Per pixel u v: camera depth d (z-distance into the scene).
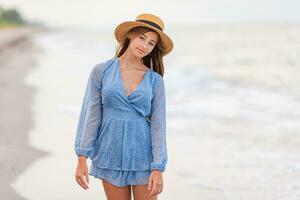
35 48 36.38
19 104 10.72
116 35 3.35
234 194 5.48
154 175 3.25
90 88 3.33
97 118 3.33
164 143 3.30
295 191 5.60
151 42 3.28
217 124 9.42
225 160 6.91
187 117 10.15
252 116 10.16
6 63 21.95
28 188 5.27
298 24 118.06
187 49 37.12
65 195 5.13
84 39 56.09
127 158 3.28
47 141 7.40
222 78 17.67
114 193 3.37
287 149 7.52
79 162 3.32
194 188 5.64
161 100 3.33
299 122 9.48
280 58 26.66
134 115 3.28
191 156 7.11
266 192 5.56
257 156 7.06
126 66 3.32
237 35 66.75
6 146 6.94
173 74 19.00
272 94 13.37
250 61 25.52
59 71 19.06
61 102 11.29
